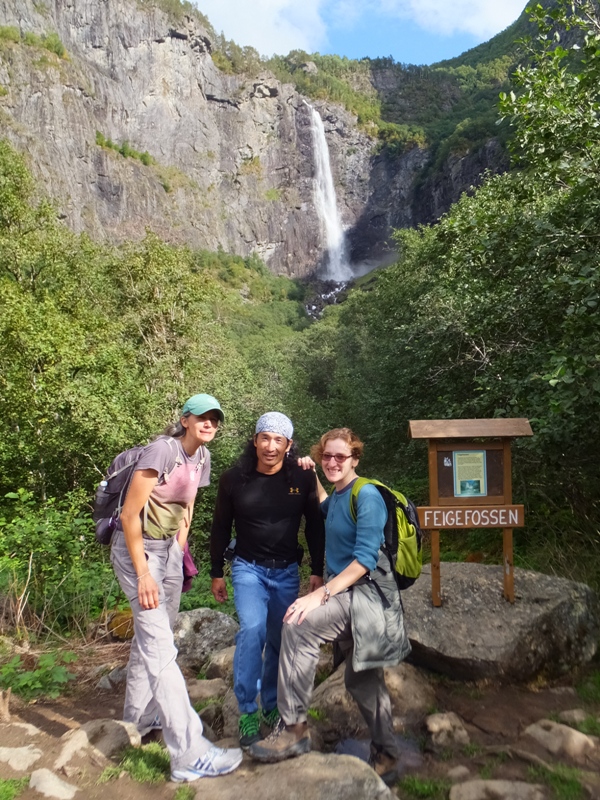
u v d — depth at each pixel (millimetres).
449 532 7453
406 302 17328
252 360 47719
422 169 124000
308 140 130750
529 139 6250
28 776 2225
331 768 2289
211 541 2990
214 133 121812
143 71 112500
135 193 100125
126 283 20141
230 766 2412
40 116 89312
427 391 11734
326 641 2512
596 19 5863
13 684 3443
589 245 5508
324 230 128125
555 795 2322
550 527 5566
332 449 2707
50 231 19016
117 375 14508
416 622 3357
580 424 4887
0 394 12562
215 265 108625
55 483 12789
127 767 2379
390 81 173625
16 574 5176
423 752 2729
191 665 4289
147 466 2578
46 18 101688
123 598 5410
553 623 3371
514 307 7141
